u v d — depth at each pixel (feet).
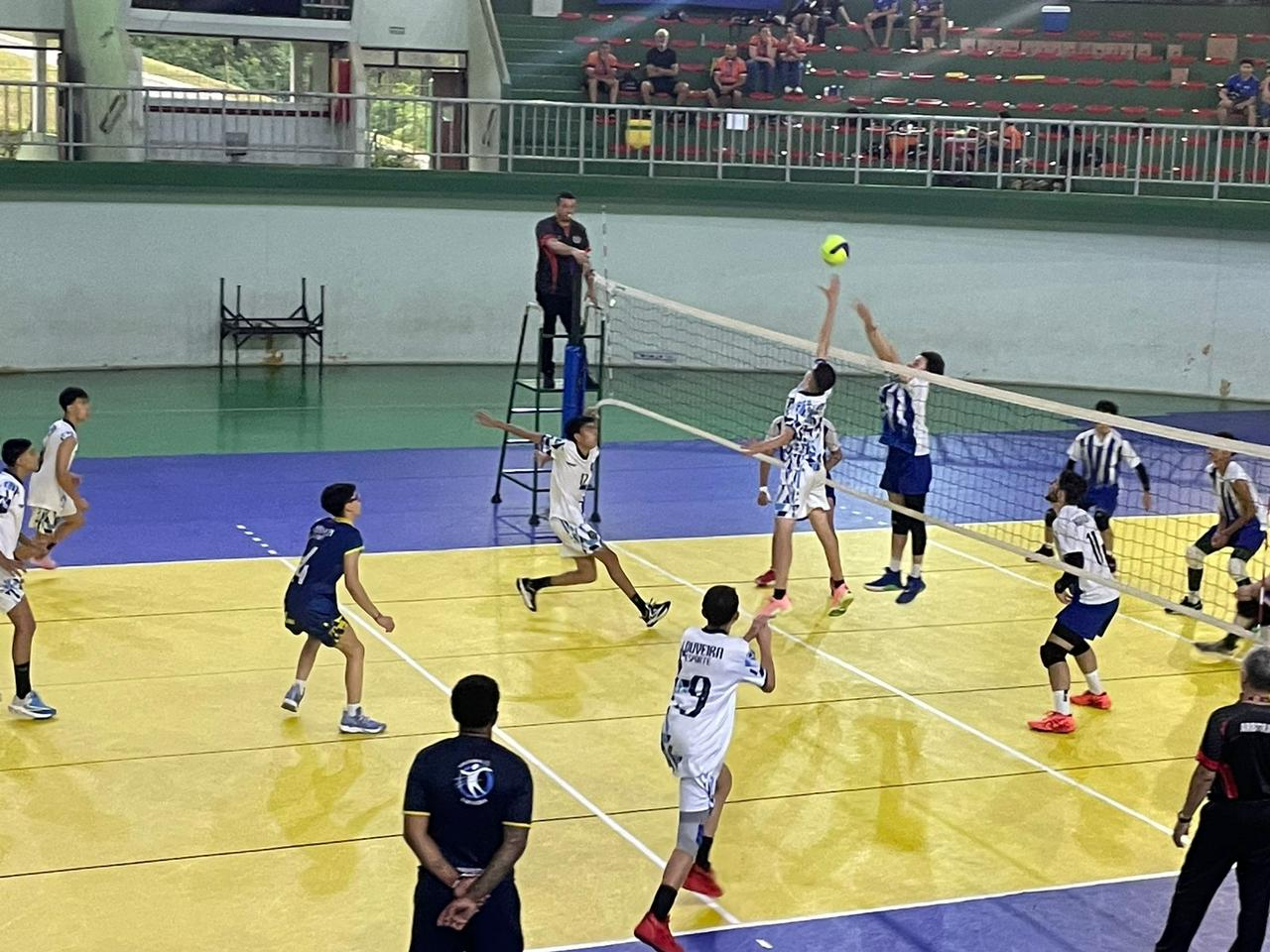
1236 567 42.88
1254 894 22.97
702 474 63.93
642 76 92.32
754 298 86.07
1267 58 100.07
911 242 85.76
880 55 97.81
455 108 92.79
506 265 85.76
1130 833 29.86
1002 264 85.76
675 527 54.75
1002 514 57.77
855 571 49.34
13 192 77.71
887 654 41.11
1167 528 56.70
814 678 38.86
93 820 28.89
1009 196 84.48
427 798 19.63
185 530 51.37
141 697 35.63
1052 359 86.74
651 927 24.11
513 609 43.73
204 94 86.69
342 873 26.99
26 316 79.25
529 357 86.99
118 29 83.46
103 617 41.50
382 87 93.71
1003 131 85.10
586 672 38.50
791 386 83.66
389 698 36.19
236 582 45.24
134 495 56.13
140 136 82.84
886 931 25.41
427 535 51.98
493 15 91.76
